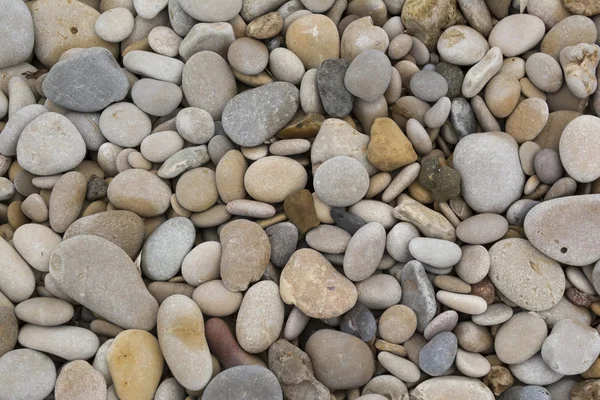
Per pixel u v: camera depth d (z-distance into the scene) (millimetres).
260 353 704
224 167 730
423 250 707
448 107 735
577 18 755
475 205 729
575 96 741
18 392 670
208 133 746
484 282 710
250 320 695
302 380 680
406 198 733
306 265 708
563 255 704
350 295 701
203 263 712
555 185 718
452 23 770
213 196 733
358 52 760
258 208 720
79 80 746
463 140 736
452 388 685
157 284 715
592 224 699
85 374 677
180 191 731
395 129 732
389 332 701
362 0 782
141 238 726
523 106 740
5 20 756
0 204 749
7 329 686
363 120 754
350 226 720
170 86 757
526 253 709
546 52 760
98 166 760
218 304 703
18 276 707
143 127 753
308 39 761
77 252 693
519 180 729
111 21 775
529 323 698
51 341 685
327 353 689
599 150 713
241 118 740
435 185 726
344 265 708
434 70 767
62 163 740
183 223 725
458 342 703
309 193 727
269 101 741
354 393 696
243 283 705
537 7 766
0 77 772
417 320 707
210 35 759
